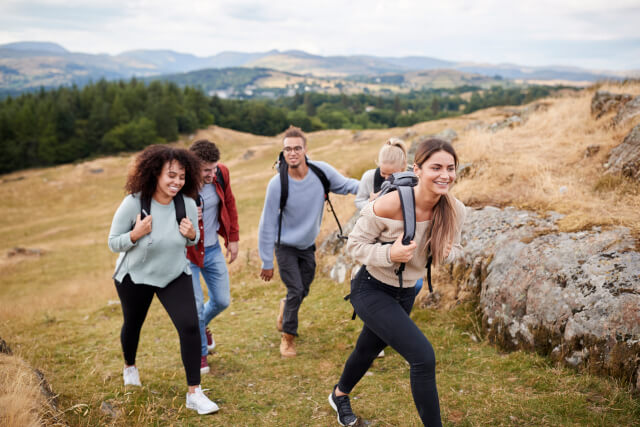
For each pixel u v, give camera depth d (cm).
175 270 296
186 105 10831
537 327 341
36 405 252
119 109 10112
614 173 529
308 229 404
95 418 282
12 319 684
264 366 384
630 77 1058
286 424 285
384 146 365
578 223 404
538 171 600
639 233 357
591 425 251
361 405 300
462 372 334
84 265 2069
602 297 310
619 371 284
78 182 5606
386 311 237
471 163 704
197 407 299
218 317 559
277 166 401
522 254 390
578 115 893
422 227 230
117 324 597
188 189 297
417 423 271
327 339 441
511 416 269
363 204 380
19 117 9006
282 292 652
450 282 465
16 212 4506
